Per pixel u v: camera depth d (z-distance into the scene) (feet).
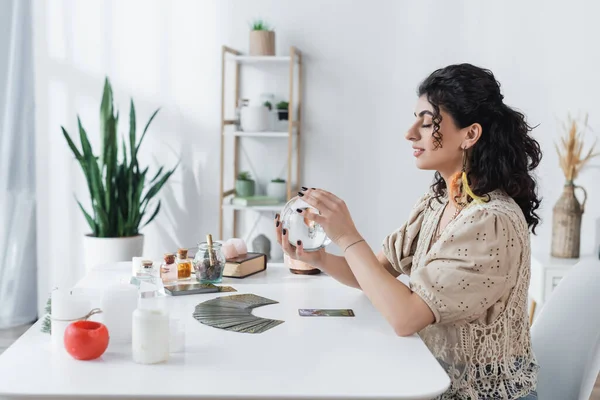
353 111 12.43
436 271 5.14
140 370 4.25
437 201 6.25
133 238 11.76
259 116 11.87
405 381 4.16
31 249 12.92
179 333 4.58
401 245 6.48
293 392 3.95
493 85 5.53
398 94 12.34
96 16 12.56
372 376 4.23
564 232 11.45
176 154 12.73
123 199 11.96
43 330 5.07
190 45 12.51
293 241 5.90
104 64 12.64
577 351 6.07
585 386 5.72
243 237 12.91
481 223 5.20
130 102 12.65
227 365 4.36
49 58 12.65
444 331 5.38
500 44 12.09
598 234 12.18
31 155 12.80
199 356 4.51
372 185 12.54
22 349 4.64
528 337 5.66
